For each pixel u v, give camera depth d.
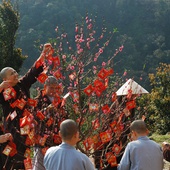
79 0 36.12
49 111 3.97
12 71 4.25
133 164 3.76
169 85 18.12
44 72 3.79
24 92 4.38
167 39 47.78
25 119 3.50
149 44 44.41
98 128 3.87
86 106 3.94
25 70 15.68
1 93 4.18
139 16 48.31
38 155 4.07
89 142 3.71
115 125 3.92
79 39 3.82
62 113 3.97
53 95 3.95
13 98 4.12
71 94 3.76
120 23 44.78
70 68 3.77
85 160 3.05
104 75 3.63
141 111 4.41
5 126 4.20
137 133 3.85
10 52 13.93
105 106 3.77
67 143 3.11
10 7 14.27
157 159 3.75
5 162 3.98
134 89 4.18
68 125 3.09
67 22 30.03
